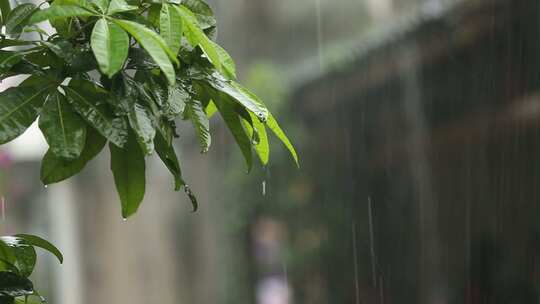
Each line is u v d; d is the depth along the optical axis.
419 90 7.84
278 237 9.38
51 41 1.66
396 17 8.32
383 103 8.38
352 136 8.71
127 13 1.63
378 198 8.39
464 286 7.26
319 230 8.96
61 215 11.73
